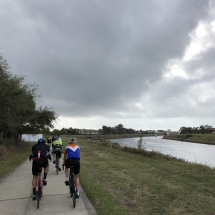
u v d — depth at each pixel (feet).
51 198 14.07
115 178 20.10
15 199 13.83
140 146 52.54
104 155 39.17
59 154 22.70
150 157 37.22
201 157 73.20
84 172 22.98
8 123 37.37
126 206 12.78
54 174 22.52
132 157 35.94
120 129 497.05
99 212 11.65
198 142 212.23
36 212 11.62
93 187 16.81
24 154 42.19
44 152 13.52
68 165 13.12
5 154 37.32
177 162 29.84
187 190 15.87
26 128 58.65
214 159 66.95
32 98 49.29
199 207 12.41
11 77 38.19
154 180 19.07
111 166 26.71
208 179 18.90
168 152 87.61
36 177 13.26
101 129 482.69
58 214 11.35
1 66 36.91
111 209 12.12
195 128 448.24
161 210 12.06
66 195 14.75
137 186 17.19
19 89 38.42
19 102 37.52
